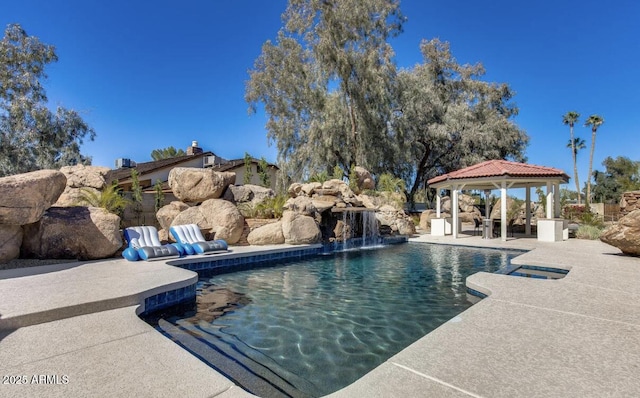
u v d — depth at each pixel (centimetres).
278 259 1162
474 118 3022
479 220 2364
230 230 1249
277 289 742
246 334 472
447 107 3034
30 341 363
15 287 562
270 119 2912
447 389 257
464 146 2922
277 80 2827
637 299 514
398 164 2925
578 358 311
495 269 967
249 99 2892
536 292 559
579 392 251
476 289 625
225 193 1539
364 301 641
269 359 391
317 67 2647
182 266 906
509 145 2989
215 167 2842
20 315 409
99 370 297
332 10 2570
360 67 2597
